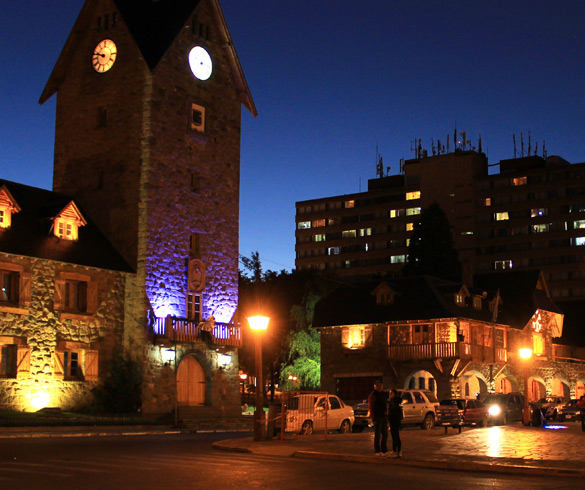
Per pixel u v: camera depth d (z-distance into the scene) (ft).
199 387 149.48
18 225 129.59
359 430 121.70
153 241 141.49
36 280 126.52
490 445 79.77
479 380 195.83
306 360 204.85
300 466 63.67
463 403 131.75
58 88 157.07
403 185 424.05
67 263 130.72
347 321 192.13
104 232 145.59
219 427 136.67
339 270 421.18
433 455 69.05
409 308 186.50
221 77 158.71
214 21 157.79
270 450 77.77
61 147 154.51
